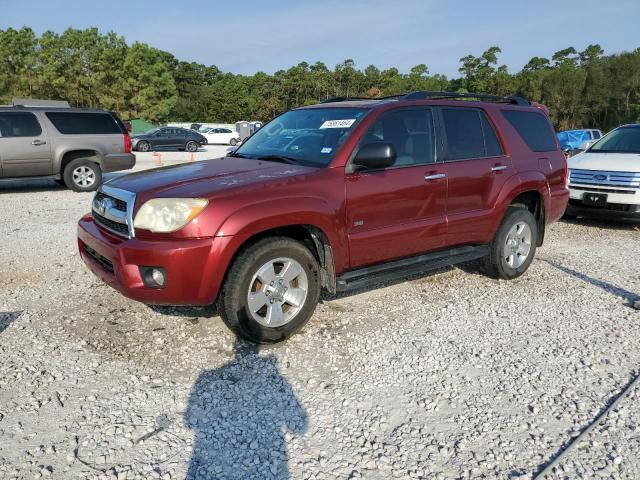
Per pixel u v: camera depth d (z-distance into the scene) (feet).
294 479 8.62
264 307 13.29
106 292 16.72
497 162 17.52
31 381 11.41
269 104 280.31
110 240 12.71
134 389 11.23
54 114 37.55
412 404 10.87
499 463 9.12
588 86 223.10
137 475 8.64
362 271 14.66
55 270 18.95
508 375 12.12
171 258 11.66
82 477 8.57
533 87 242.58
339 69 289.33
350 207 13.84
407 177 15.02
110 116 39.63
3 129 35.76
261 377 11.84
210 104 292.81
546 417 10.51
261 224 12.30
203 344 13.32
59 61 184.03
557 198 19.79
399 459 9.16
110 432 9.74
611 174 27.35
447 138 16.43
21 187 41.32
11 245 22.40
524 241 18.95
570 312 15.99
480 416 10.50
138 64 194.29
